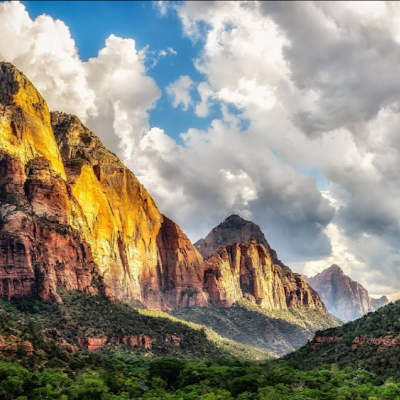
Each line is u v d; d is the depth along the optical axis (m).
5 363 184.38
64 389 183.12
